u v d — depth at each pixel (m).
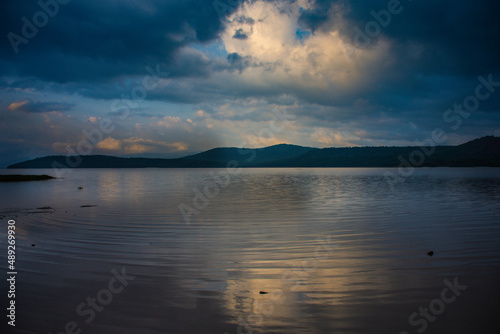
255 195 28.19
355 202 21.92
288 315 5.86
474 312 5.91
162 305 6.27
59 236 12.20
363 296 6.65
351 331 5.32
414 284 7.23
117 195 28.84
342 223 14.39
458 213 16.59
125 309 6.09
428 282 7.33
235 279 7.67
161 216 16.78
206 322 5.61
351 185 39.31
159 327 5.45
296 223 14.55
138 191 33.44
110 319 5.72
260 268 8.45
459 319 5.67
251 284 7.36
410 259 9.05
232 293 6.85
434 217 15.53
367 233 12.34
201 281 7.54
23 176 61.25
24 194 29.92
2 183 49.09
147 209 19.38
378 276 7.77
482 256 9.17
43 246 10.71
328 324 5.54
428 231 12.50
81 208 19.94
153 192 32.03
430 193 27.52
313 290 6.98
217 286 7.23
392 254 9.57
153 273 8.08
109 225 14.38
